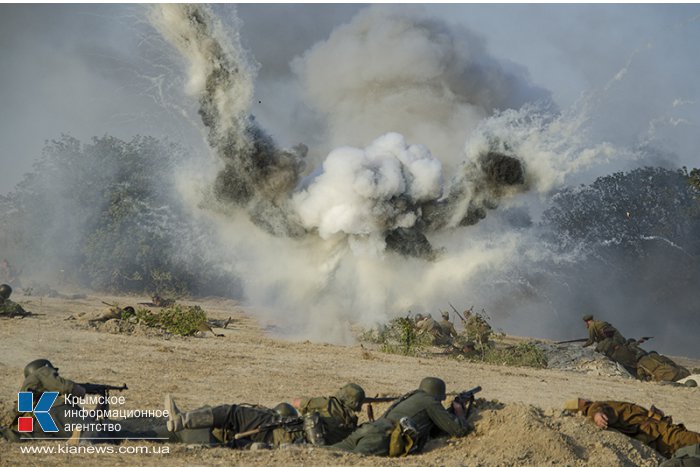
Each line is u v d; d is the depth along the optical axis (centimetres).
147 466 1942
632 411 2372
